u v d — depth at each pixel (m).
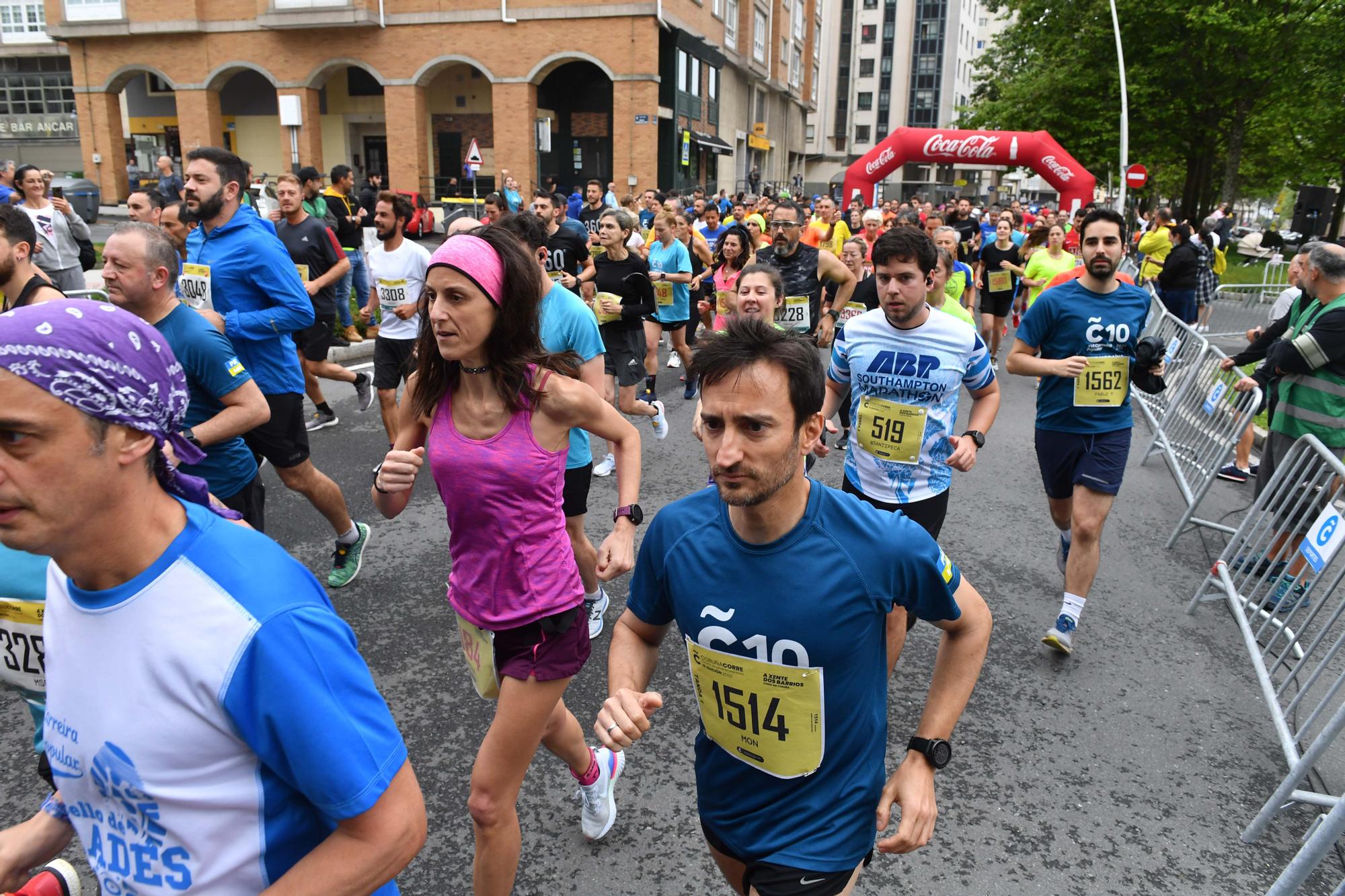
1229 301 21.94
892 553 1.73
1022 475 7.52
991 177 84.12
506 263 2.25
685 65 33.22
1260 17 26.53
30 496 1.05
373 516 5.91
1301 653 4.58
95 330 1.06
